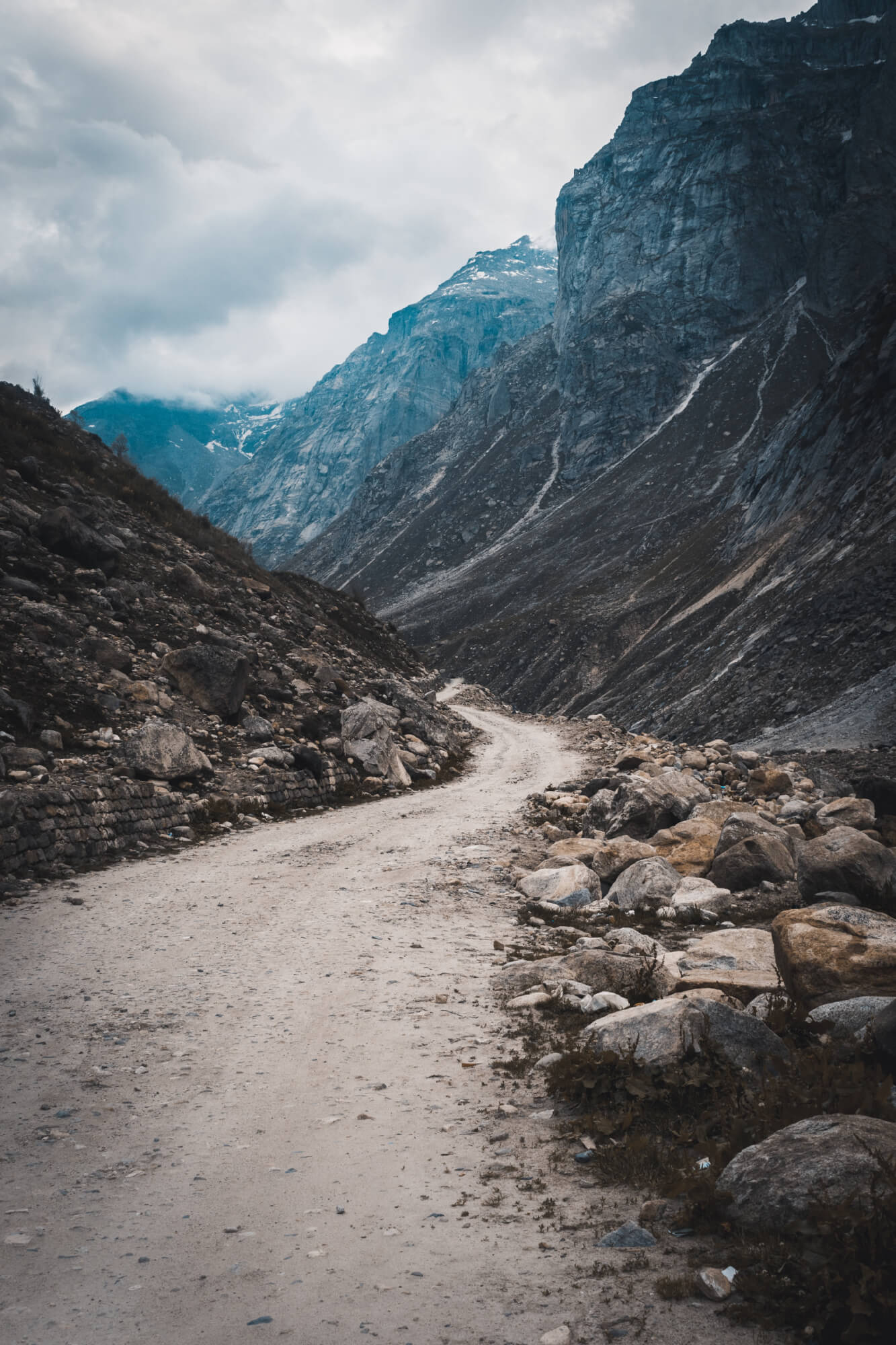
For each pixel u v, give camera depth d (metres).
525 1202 5.32
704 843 18.97
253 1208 5.33
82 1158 6.04
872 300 146.00
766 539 138.75
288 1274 4.57
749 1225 4.57
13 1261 4.71
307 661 38.53
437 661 199.12
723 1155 5.35
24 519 32.78
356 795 30.34
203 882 16.50
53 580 30.42
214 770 25.17
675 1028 6.99
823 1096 5.62
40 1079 7.49
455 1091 7.27
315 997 10.02
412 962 11.63
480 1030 8.87
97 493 43.03
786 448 158.88
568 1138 6.22
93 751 22.23
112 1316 4.18
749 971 9.71
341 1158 6.04
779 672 87.38
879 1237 3.96
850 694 74.75
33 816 16.55
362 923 13.83
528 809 28.44
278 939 12.66
